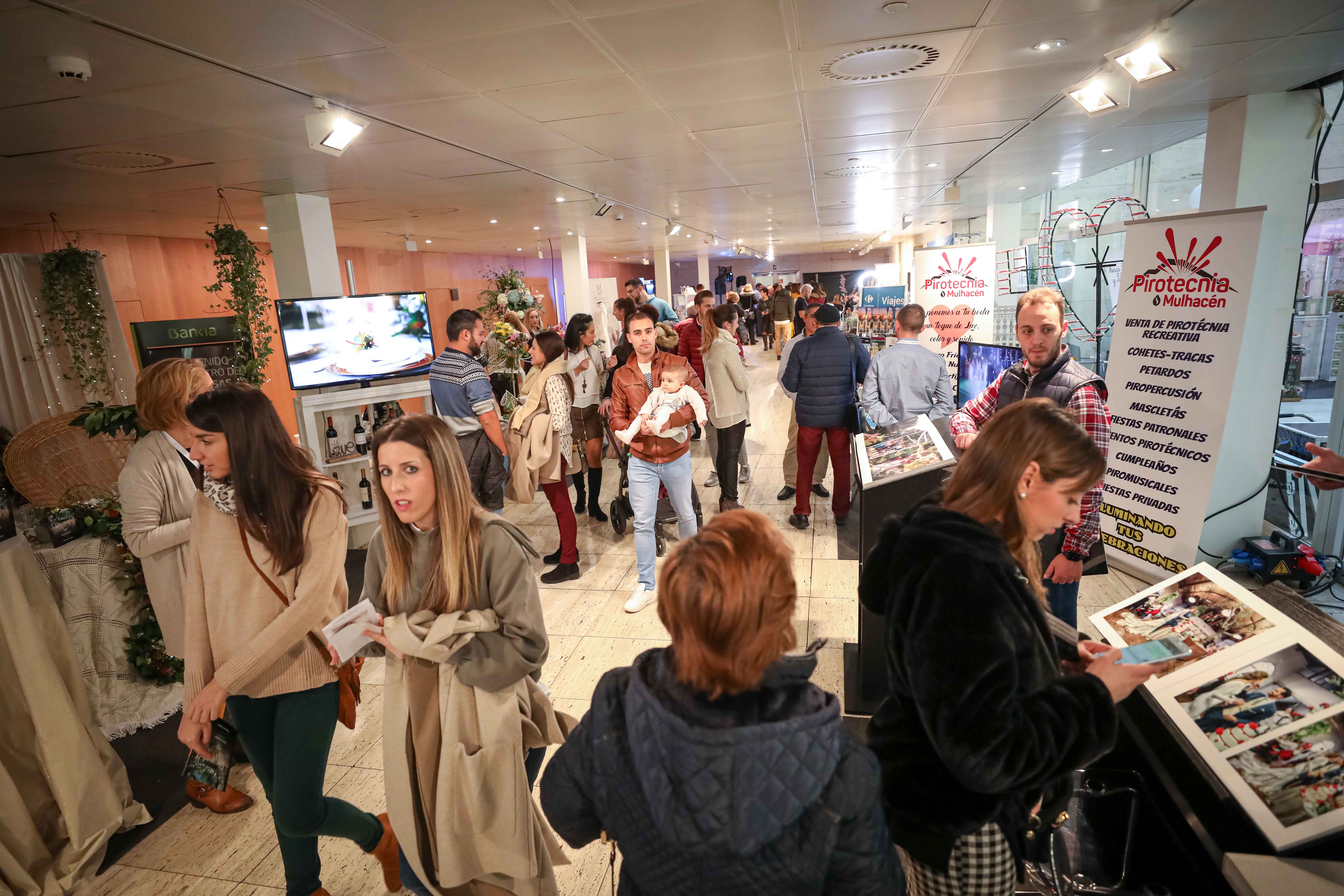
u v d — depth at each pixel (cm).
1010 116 445
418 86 321
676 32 270
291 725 174
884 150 554
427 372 547
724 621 82
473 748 151
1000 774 97
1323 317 393
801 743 80
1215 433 342
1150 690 145
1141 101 411
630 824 88
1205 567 163
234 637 174
